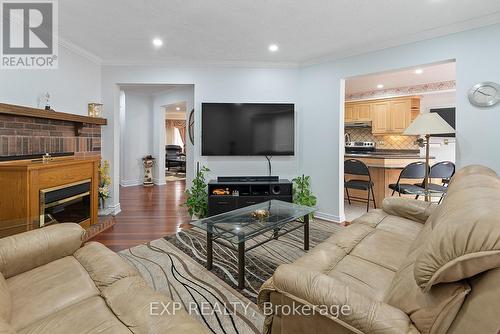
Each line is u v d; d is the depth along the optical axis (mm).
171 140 10891
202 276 2156
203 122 3842
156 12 2457
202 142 3861
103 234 3137
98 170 3336
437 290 808
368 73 3316
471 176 1495
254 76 3922
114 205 3949
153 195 5410
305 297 999
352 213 4168
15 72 2541
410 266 1043
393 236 1877
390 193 4512
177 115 10234
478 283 754
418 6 2336
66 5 2332
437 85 5391
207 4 2316
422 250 847
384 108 6062
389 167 4352
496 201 845
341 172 3652
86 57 3510
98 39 3074
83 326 992
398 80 5258
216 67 3902
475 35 2588
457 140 2699
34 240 1378
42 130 2791
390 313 854
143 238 3012
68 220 2797
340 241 1790
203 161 3971
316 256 1566
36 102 2768
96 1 2264
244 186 3754
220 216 2465
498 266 709
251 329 1557
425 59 2889
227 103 3842
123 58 3717
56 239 1452
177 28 2793
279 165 4012
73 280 1277
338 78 3578
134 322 1004
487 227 714
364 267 1475
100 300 1162
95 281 1297
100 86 3801
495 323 700
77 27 2764
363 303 897
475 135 2604
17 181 2225
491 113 2521
